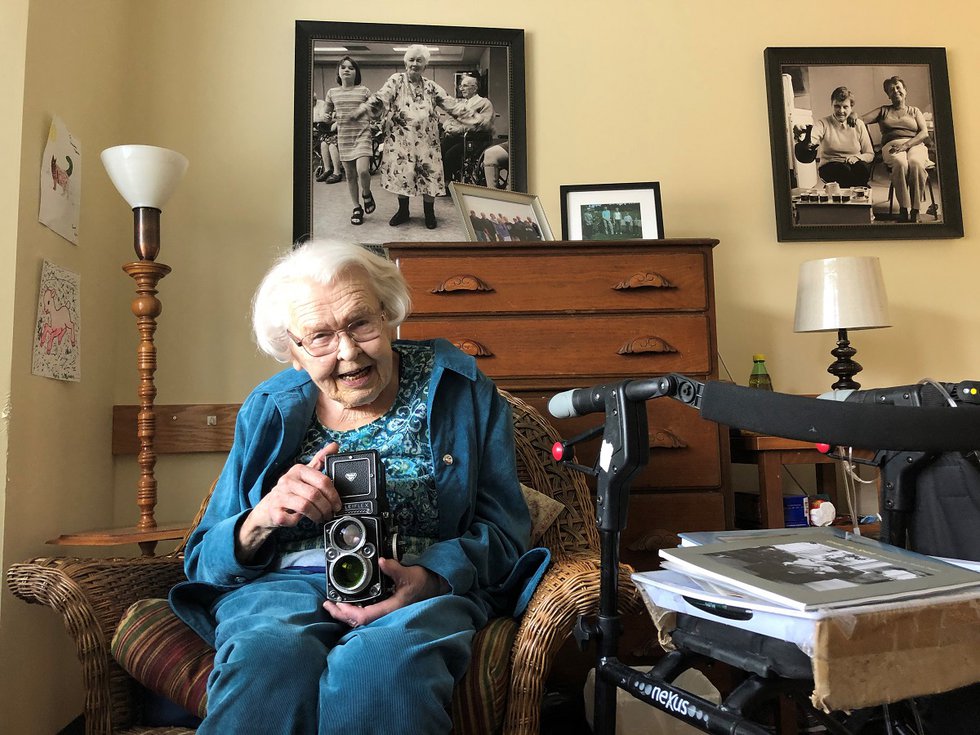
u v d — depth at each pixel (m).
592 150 2.65
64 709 1.95
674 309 2.06
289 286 1.33
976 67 2.80
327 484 1.17
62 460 1.97
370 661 0.99
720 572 0.78
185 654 1.17
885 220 2.69
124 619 1.22
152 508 2.05
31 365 1.78
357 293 1.30
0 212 1.71
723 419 0.76
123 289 2.40
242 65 2.55
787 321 2.67
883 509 1.10
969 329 2.72
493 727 1.12
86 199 2.12
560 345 2.03
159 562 1.43
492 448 1.44
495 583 1.36
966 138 2.77
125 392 2.39
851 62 2.72
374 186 2.54
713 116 2.70
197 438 2.39
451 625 1.13
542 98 2.65
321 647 1.06
